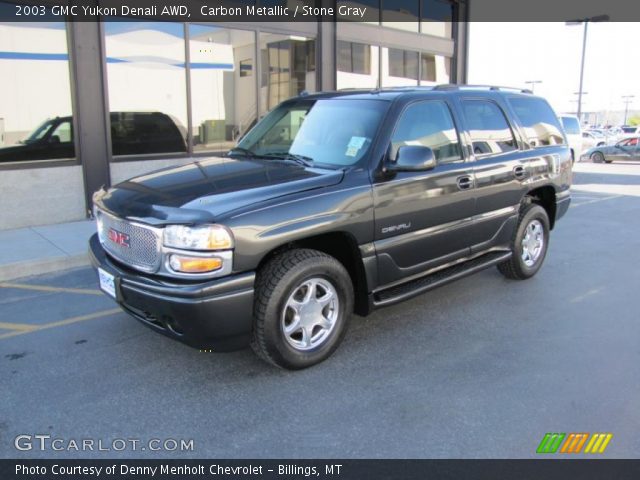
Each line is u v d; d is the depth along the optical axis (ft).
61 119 27.50
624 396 11.68
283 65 37.01
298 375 12.57
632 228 29.43
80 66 27.50
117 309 16.84
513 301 17.44
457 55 52.11
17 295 18.31
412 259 14.52
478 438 10.21
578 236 27.35
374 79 44.11
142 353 13.73
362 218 12.99
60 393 11.82
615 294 18.20
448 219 15.29
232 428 10.54
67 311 16.74
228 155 15.78
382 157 13.62
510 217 17.70
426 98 15.30
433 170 14.83
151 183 13.34
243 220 11.23
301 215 11.96
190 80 31.99
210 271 11.07
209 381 12.31
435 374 12.64
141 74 30.09
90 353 13.75
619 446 9.98
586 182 53.06
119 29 28.89
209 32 32.63
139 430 10.49
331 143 14.33
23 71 26.27
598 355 13.64
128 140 30.07
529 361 13.30
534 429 10.50
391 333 14.94
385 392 11.84
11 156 26.40
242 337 11.62
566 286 18.99
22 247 22.88
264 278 11.86
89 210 28.71
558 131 20.59
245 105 35.14
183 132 32.22
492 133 17.34
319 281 12.62
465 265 16.35
